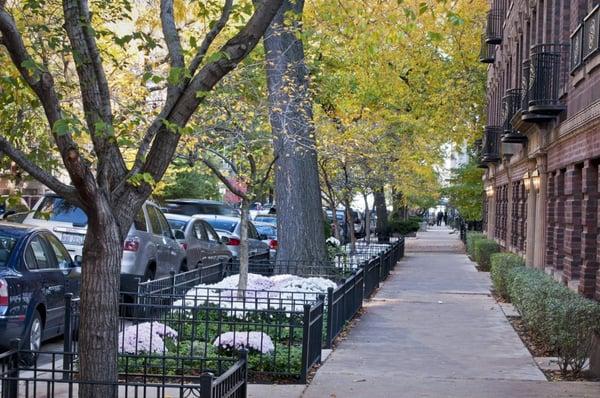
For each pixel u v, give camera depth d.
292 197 21.19
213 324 13.57
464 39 40.88
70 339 11.52
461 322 17.88
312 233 21.30
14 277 12.38
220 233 25.86
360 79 32.84
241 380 7.83
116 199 7.87
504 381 11.91
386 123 33.50
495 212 40.09
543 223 22.08
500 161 35.44
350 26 13.58
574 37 16.81
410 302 21.62
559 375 12.51
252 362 11.71
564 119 18.62
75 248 17.33
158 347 11.73
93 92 8.05
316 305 12.75
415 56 40.31
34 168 7.64
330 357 13.50
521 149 26.70
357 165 33.19
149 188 7.99
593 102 14.57
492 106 38.53
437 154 44.62
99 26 13.88
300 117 19.67
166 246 19.31
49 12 12.05
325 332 14.53
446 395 10.96
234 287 16.31
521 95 23.83
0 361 8.20
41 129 12.97
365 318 18.22
